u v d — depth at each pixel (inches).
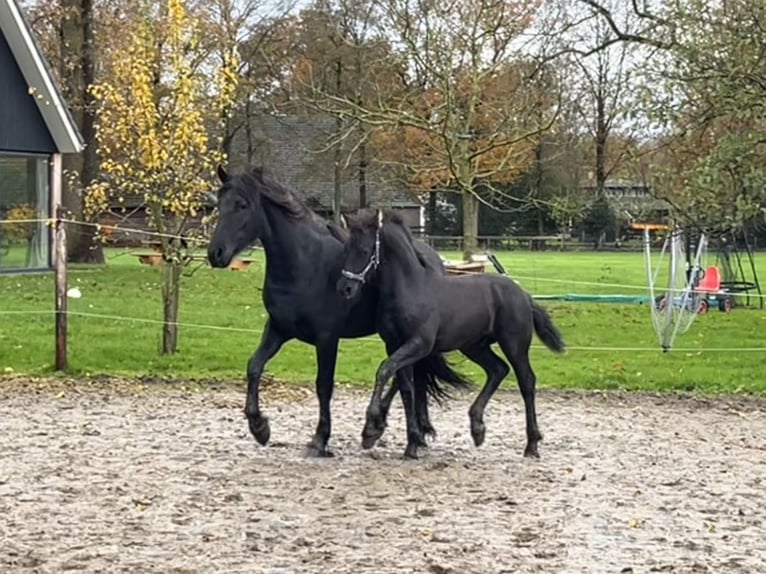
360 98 1164.5
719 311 1039.6
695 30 644.1
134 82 656.4
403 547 303.1
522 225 2507.4
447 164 1195.3
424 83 1180.5
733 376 661.9
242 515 337.1
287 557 291.6
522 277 1365.7
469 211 1211.9
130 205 1005.2
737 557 302.7
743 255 2020.2
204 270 1349.7
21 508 342.3
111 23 1440.7
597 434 500.7
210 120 754.8
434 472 408.8
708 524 339.9
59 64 1529.3
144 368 650.2
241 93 1707.7
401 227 423.5
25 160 1160.8
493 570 283.4
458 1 1095.0
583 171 2103.8
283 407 554.9
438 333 426.0
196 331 784.3
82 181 1375.5
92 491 366.9
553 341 463.8
